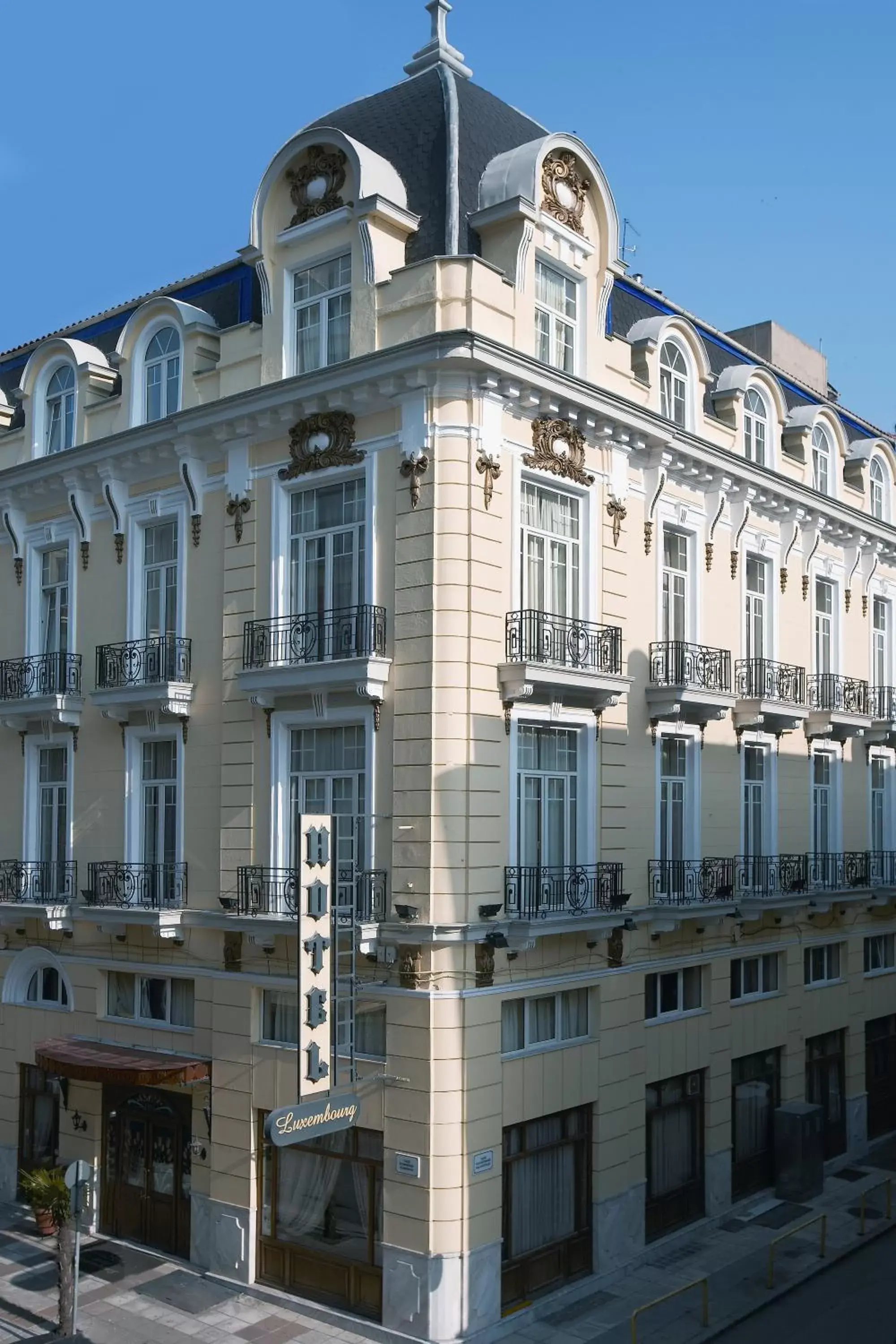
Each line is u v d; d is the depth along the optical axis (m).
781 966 26.16
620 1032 21.20
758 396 26.52
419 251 19.92
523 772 19.78
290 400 20.19
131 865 22.44
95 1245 22.00
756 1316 19.16
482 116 21.31
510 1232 18.98
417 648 18.62
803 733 27.22
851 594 29.48
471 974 18.38
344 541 20.03
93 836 23.41
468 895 18.28
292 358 20.75
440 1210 17.77
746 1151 24.75
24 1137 24.47
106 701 22.47
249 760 20.73
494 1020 18.66
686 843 23.56
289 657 20.16
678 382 24.11
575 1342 18.05
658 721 22.58
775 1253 21.70
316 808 20.02
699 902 22.81
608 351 21.73
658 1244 21.73
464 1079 18.08
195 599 22.02
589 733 20.88
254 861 20.48
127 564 23.25
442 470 18.73
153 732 22.42
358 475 19.88
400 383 18.98
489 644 18.89
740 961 25.16
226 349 21.69
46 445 25.34
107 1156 22.80
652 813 22.42
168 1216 21.64
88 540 24.16
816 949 27.81
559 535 20.83
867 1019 29.08
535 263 20.42
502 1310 18.61
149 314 23.17
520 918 18.88
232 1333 18.28
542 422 20.19
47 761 24.94
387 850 18.73
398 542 19.05
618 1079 21.08
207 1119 20.84
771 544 26.56
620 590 21.77
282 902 20.00
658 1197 22.11
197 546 22.05
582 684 19.89
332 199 20.22
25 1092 24.56
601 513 21.45
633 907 21.66
